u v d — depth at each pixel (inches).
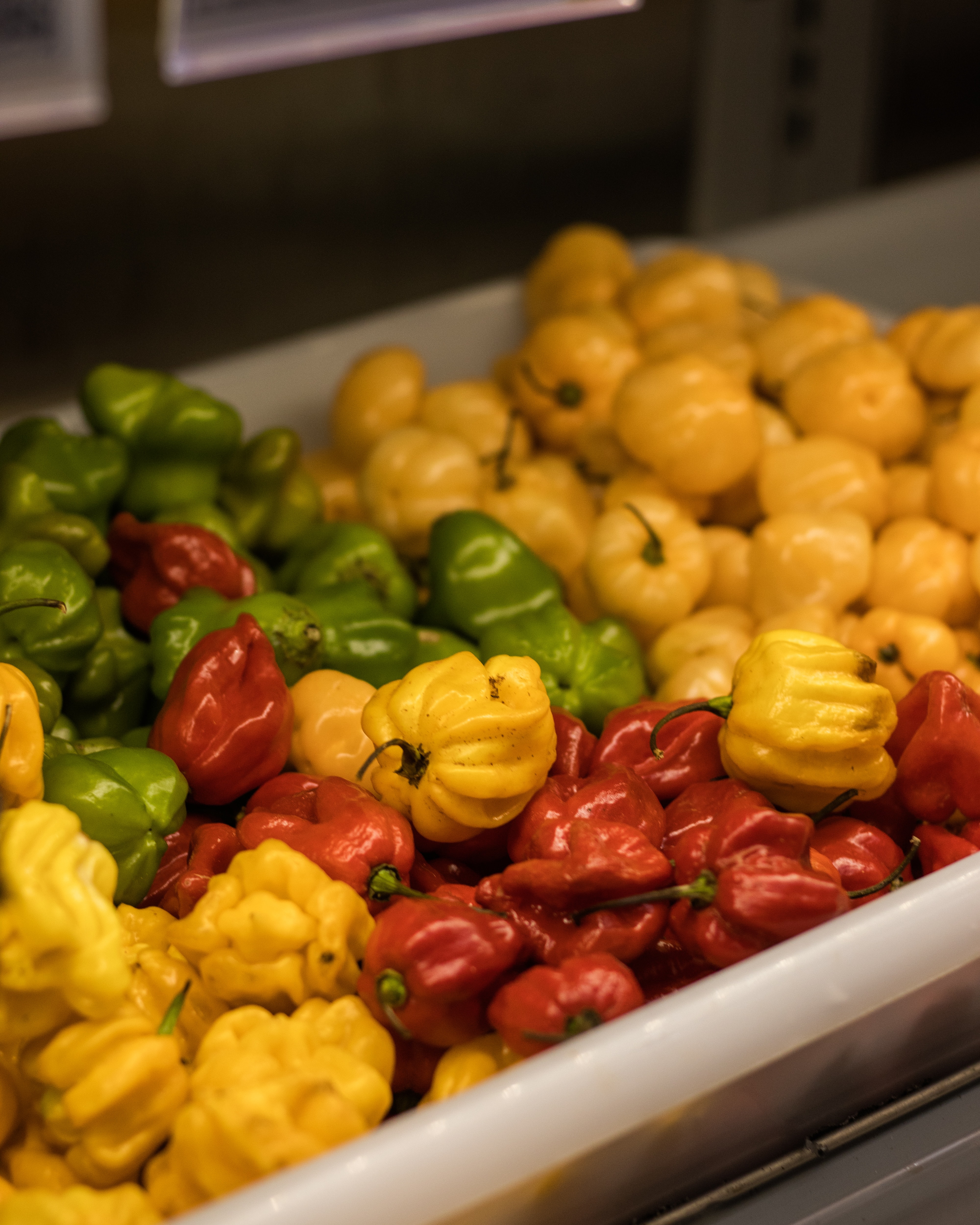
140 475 26.1
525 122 41.1
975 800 20.1
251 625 21.3
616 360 29.3
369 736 19.8
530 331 33.9
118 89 35.7
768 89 42.1
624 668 23.7
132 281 38.0
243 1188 16.1
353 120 39.0
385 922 17.9
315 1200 15.8
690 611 26.2
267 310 40.2
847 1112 18.6
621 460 28.5
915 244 38.3
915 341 29.2
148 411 26.1
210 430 25.6
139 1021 17.4
